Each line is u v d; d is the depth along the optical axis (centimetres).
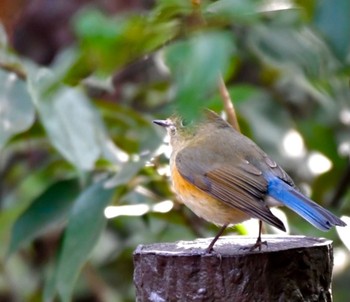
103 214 962
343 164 1238
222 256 706
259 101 1223
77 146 963
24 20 1498
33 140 1144
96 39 702
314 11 618
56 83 895
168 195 1057
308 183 1218
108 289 1345
